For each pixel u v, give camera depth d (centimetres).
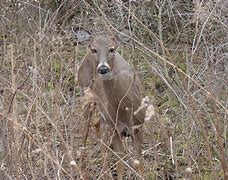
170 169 1085
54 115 1023
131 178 1109
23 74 1183
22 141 958
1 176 933
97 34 1305
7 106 980
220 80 1122
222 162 817
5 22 1497
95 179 1026
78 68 1216
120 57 1129
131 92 1095
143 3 1527
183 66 1336
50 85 1182
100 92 1109
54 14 1466
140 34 1441
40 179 964
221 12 1277
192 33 1427
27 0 1554
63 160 955
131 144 1264
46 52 1252
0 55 1295
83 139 1148
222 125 1110
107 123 1124
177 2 1512
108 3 1559
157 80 1360
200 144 1066
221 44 1237
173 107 1245
